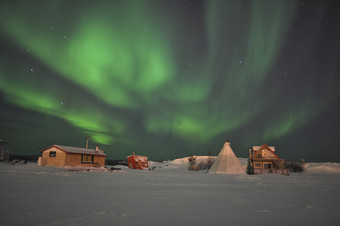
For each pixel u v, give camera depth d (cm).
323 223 464
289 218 504
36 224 416
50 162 3058
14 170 1841
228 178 2041
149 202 671
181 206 617
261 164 3466
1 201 625
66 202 636
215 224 435
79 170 2614
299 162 4841
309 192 1070
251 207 629
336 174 3628
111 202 654
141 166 4312
